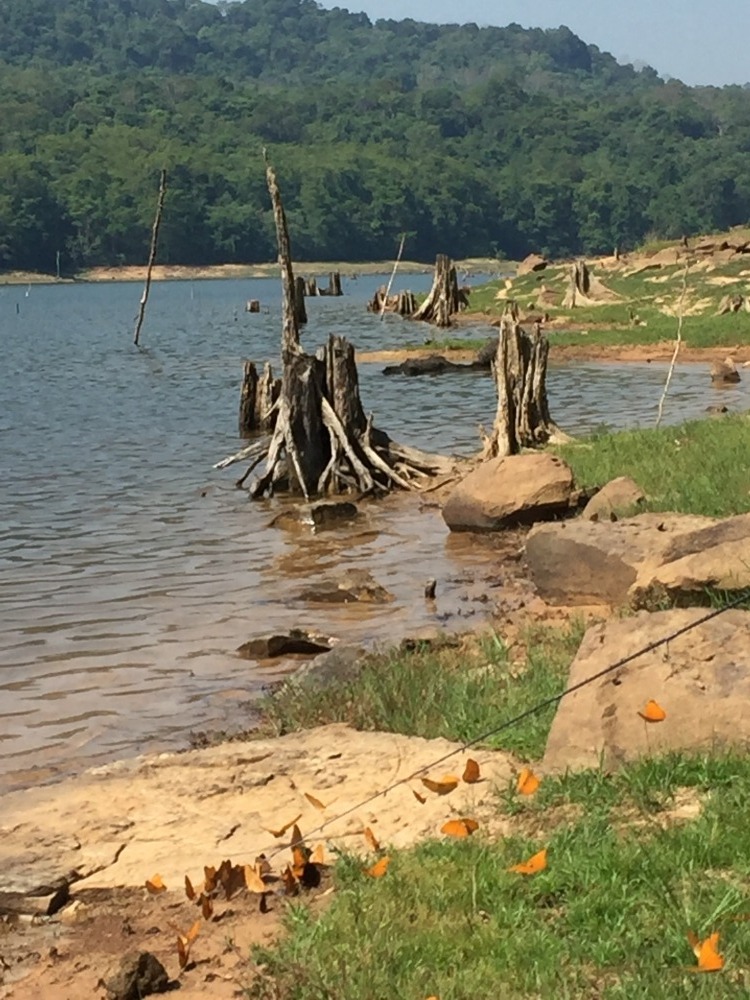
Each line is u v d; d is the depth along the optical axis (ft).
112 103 554.46
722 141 579.48
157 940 20.54
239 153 484.33
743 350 123.85
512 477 52.19
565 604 39.96
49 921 21.66
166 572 48.06
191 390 107.04
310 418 62.95
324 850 22.81
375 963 18.66
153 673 36.65
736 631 25.41
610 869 20.39
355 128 568.00
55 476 68.23
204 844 23.45
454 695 30.19
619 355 124.77
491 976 18.25
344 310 216.33
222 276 422.41
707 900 19.34
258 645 37.86
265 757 26.96
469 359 127.03
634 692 24.84
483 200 486.38
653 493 50.52
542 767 25.00
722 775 23.03
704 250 193.47
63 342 164.14
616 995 17.46
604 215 498.28
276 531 54.80
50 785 27.02
